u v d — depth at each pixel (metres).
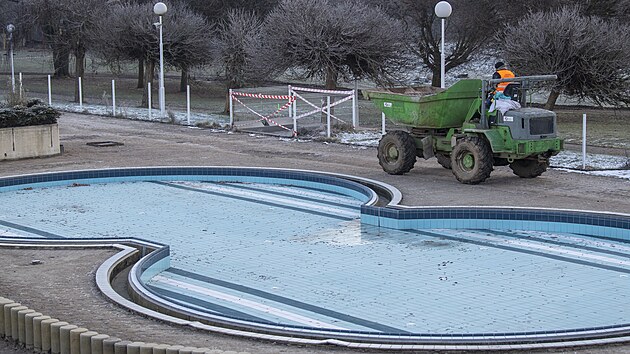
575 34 27.88
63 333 8.21
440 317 9.98
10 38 36.91
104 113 31.69
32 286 10.47
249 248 13.35
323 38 28.89
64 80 49.31
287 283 11.44
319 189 18.28
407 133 18.73
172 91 45.22
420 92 19.30
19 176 18.36
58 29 38.03
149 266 11.62
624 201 15.69
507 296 10.77
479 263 12.35
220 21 43.78
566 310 10.17
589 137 25.45
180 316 9.27
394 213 14.58
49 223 15.14
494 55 38.56
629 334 8.41
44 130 21.81
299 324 9.75
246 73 32.53
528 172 17.98
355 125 26.75
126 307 9.42
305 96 31.58
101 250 12.44
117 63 42.19
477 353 7.82
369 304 10.51
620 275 11.64
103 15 38.09
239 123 27.56
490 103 17.19
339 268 12.16
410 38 39.09
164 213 15.99
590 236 13.91
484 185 17.47
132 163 20.75
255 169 19.11
